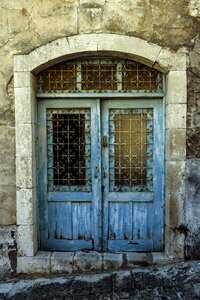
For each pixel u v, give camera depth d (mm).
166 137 3506
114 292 2990
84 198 3639
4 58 3398
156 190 3605
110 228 3678
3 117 3441
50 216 3664
